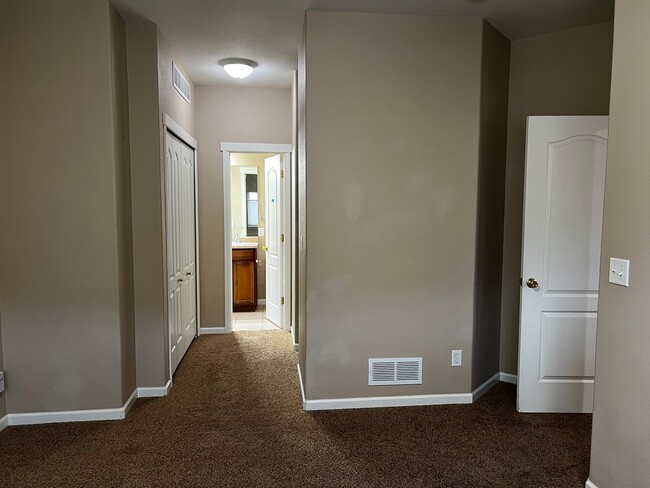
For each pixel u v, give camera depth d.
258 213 6.51
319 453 2.57
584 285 3.02
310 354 3.09
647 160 1.85
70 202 2.83
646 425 1.87
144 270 3.24
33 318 2.86
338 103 3.00
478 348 3.31
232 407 3.16
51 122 2.78
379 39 3.00
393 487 2.26
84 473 2.37
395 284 3.13
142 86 3.14
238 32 3.31
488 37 3.16
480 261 3.25
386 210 3.09
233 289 6.22
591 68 3.23
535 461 2.49
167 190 3.47
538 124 2.98
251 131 4.90
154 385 3.33
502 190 3.51
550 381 3.08
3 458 2.50
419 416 3.03
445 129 3.09
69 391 2.91
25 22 2.72
